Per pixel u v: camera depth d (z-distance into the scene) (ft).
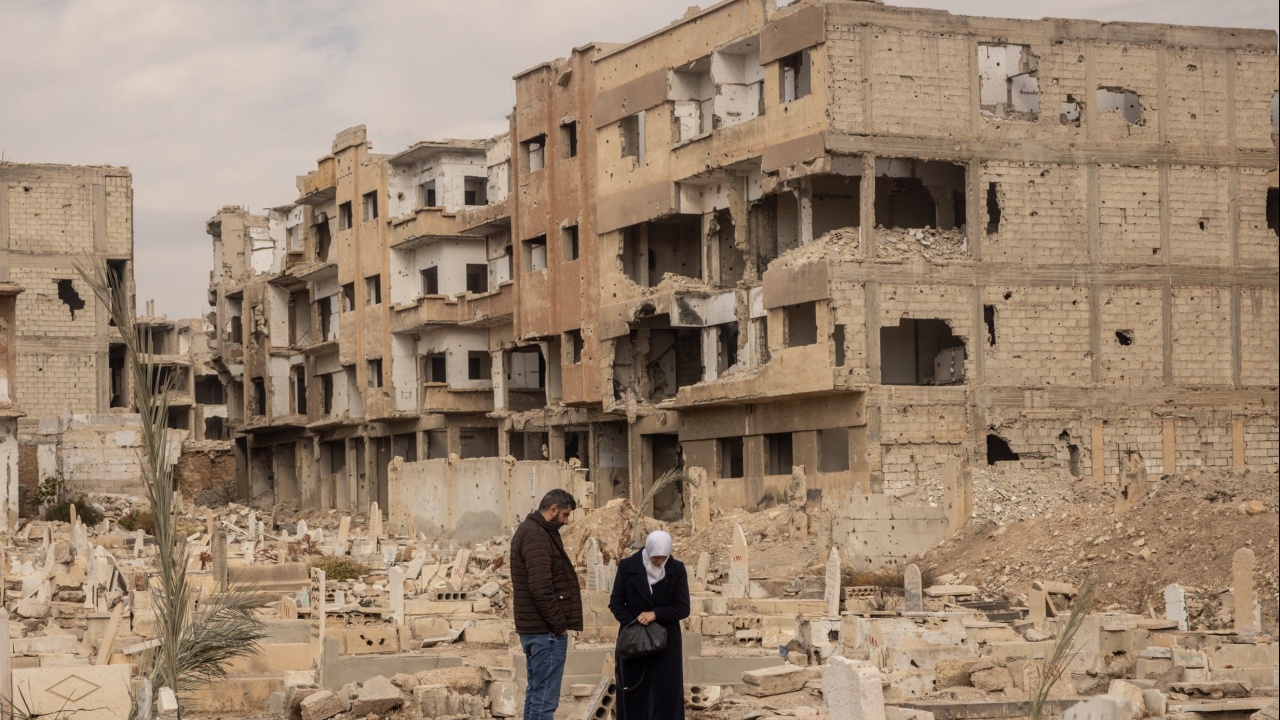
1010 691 72.54
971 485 151.33
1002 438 180.45
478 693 74.69
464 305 256.11
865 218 179.01
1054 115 185.47
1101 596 116.78
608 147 217.56
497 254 259.60
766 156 186.91
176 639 52.34
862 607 116.47
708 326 203.92
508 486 214.07
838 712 50.70
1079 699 64.64
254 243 335.47
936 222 188.65
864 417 175.83
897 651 81.46
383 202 271.69
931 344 192.54
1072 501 159.12
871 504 146.72
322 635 87.04
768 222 200.03
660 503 216.13
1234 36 192.65
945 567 138.72
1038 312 183.32
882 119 179.22
